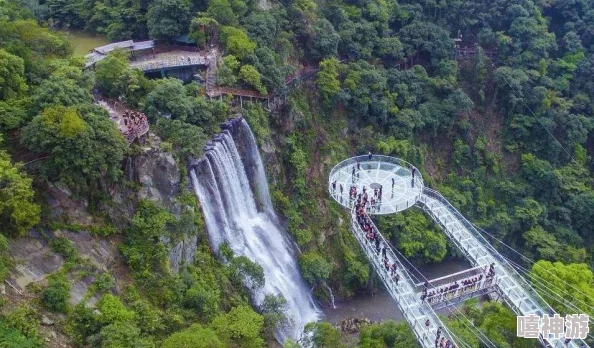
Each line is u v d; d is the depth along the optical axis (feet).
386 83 285.84
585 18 338.75
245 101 228.63
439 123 293.64
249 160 223.10
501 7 335.47
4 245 126.31
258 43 243.19
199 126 200.03
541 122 302.04
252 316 168.14
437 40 310.86
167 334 149.89
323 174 257.55
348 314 229.04
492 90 315.17
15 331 118.83
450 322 177.88
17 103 152.56
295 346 165.07
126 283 154.61
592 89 318.04
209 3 243.19
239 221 211.61
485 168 299.38
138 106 195.83
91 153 149.28
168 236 168.86
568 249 273.54
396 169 208.95
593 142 315.99
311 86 266.57
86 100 162.09
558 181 289.33
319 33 269.85
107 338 128.47
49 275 136.26
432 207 200.85
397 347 164.55
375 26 301.63
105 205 160.15
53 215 146.82
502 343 162.61
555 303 170.09
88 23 263.08
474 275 179.42
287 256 224.33
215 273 185.26
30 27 195.72
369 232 184.96
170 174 179.22
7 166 132.87
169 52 242.99
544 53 321.52
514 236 285.84
